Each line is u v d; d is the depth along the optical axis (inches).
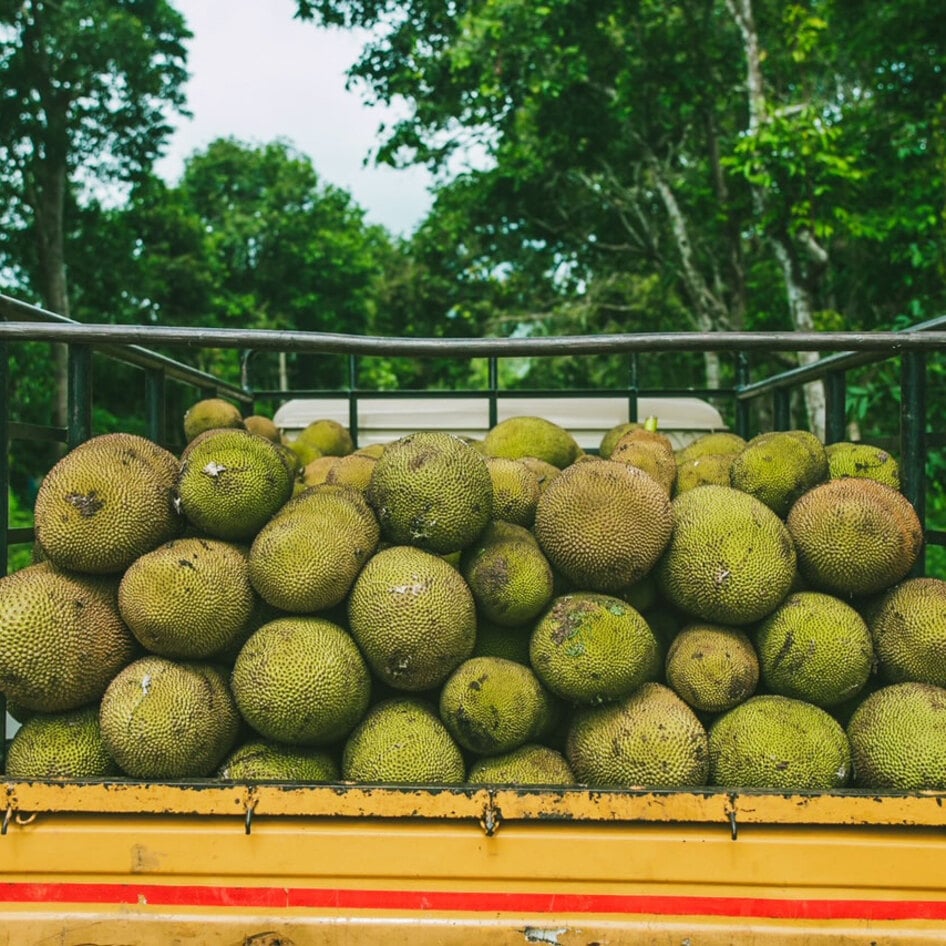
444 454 99.7
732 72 435.5
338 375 1082.7
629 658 88.8
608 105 442.6
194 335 87.2
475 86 438.0
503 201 550.3
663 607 106.2
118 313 719.1
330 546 92.4
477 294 679.1
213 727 87.4
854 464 120.9
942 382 341.1
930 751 84.9
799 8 368.5
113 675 92.2
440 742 88.9
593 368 617.9
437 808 75.1
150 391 156.9
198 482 96.2
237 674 88.7
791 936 73.2
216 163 1212.5
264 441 105.3
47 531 91.0
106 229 705.0
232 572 93.6
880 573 97.4
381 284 768.9
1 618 85.4
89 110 613.0
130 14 605.9
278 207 1176.2
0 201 600.4
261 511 98.8
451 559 104.6
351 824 75.7
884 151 405.4
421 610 89.4
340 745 94.5
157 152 655.1
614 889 74.3
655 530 96.0
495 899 74.5
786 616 96.0
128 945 75.2
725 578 94.0
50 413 608.4
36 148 589.3
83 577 93.7
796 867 74.0
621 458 125.8
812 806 74.4
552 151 487.2
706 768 88.0
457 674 92.0
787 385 175.5
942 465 303.9
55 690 87.4
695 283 458.0
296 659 86.7
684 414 227.0
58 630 87.0
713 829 74.9
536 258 595.5
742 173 383.2
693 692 92.3
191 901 75.8
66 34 565.3
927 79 396.2
